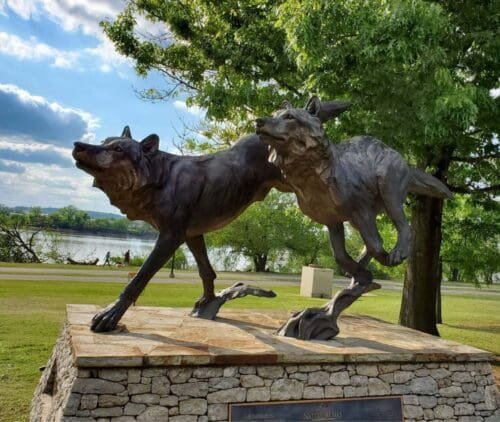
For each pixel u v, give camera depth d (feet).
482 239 35.55
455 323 40.93
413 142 21.45
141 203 15.34
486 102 21.31
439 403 14.48
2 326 27.30
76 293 41.50
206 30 30.42
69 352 13.89
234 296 18.38
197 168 16.20
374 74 20.07
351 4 19.67
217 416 12.41
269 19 26.86
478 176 31.14
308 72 23.39
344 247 16.71
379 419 13.84
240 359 12.80
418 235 29.25
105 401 11.59
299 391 13.25
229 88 25.70
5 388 17.83
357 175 15.26
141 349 12.53
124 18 30.99
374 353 14.03
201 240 18.04
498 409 14.97
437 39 19.16
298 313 16.11
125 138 14.94
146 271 15.14
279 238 113.39
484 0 21.98
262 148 16.92
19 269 64.75
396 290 73.00
